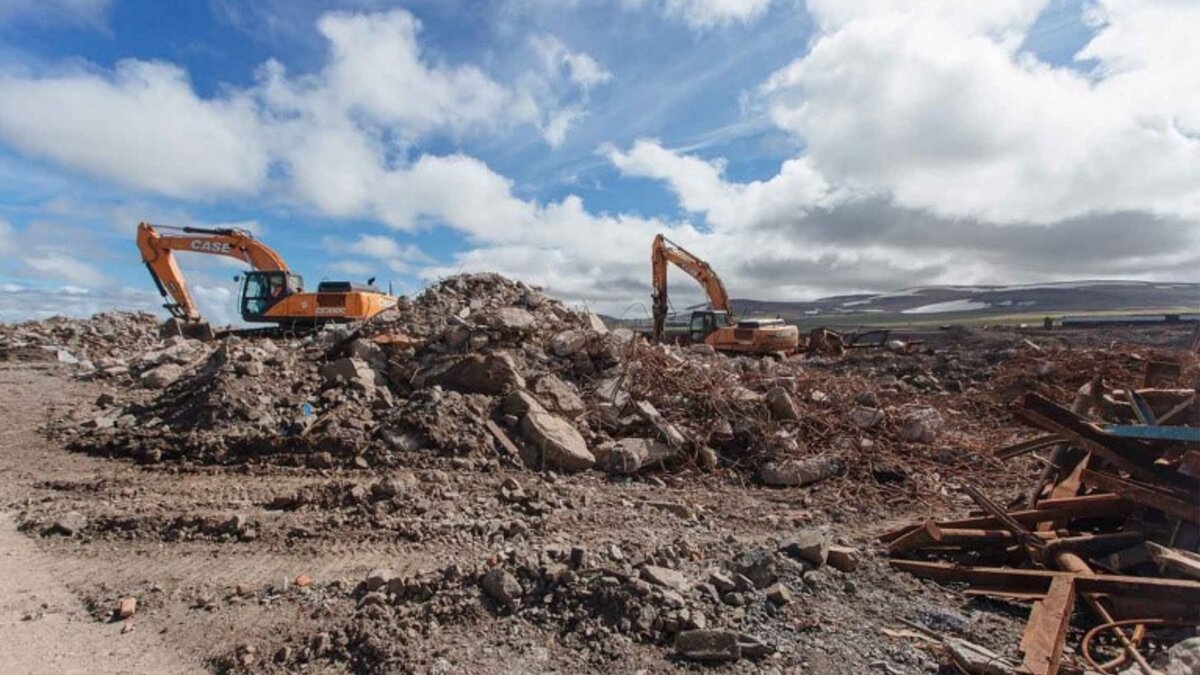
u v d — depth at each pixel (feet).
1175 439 13.80
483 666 11.02
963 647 11.42
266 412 25.85
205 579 14.48
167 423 26.27
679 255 74.28
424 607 12.57
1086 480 15.23
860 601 13.42
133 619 12.85
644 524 17.74
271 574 14.66
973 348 64.49
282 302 56.03
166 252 61.05
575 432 24.76
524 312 32.91
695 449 24.86
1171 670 10.26
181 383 30.63
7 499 19.52
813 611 12.84
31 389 33.73
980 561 15.43
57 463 23.03
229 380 27.07
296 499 18.74
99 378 36.58
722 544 15.89
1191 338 62.08
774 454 24.48
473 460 22.53
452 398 25.32
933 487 22.38
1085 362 40.06
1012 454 17.37
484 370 26.66
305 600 13.43
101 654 11.66
